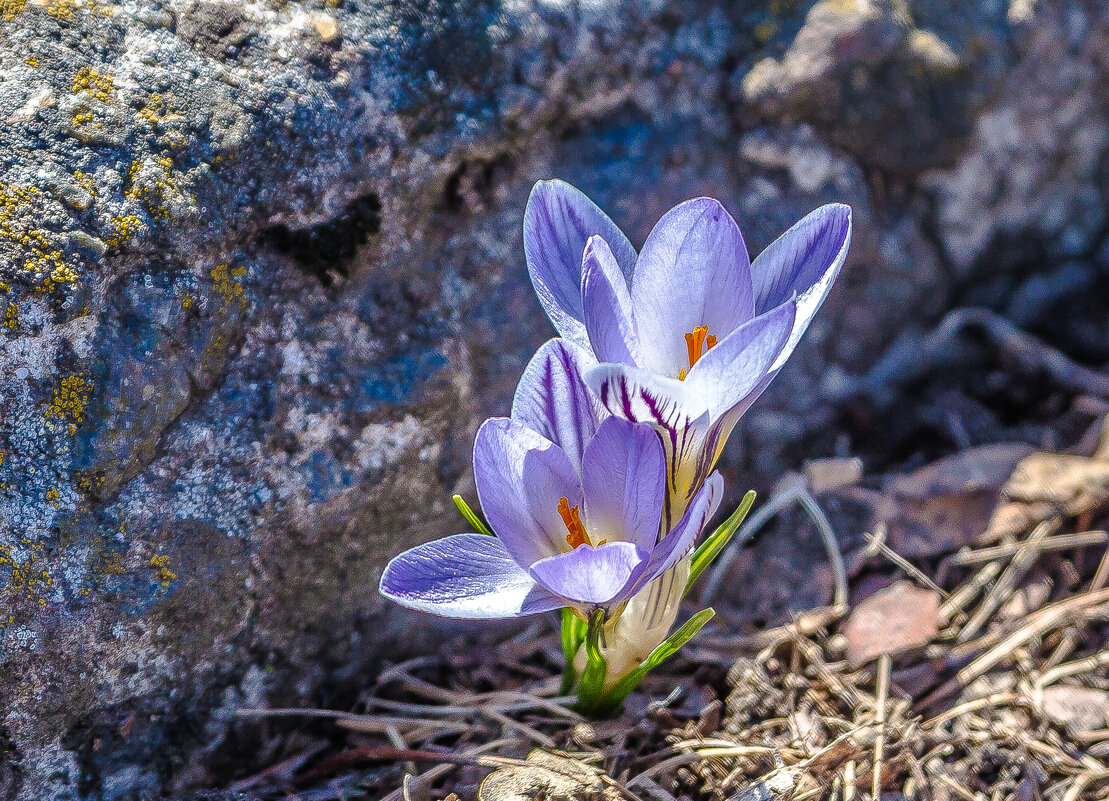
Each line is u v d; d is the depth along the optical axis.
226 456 0.39
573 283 0.38
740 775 0.39
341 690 0.41
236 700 0.40
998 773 0.40
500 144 0.43
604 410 0.37
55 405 0.37
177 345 0.38
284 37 0.40
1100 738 0.40
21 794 0.37
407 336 0.42
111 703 0.38
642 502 0.35
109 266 0.37
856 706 0.41
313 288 0.40
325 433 0.40
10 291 0.36
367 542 0.41
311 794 0.39
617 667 0.39
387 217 0.41
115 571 0.38
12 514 0.37
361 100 0.40
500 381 0.43
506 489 0.36
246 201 0.39
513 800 0.37
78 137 0.37
